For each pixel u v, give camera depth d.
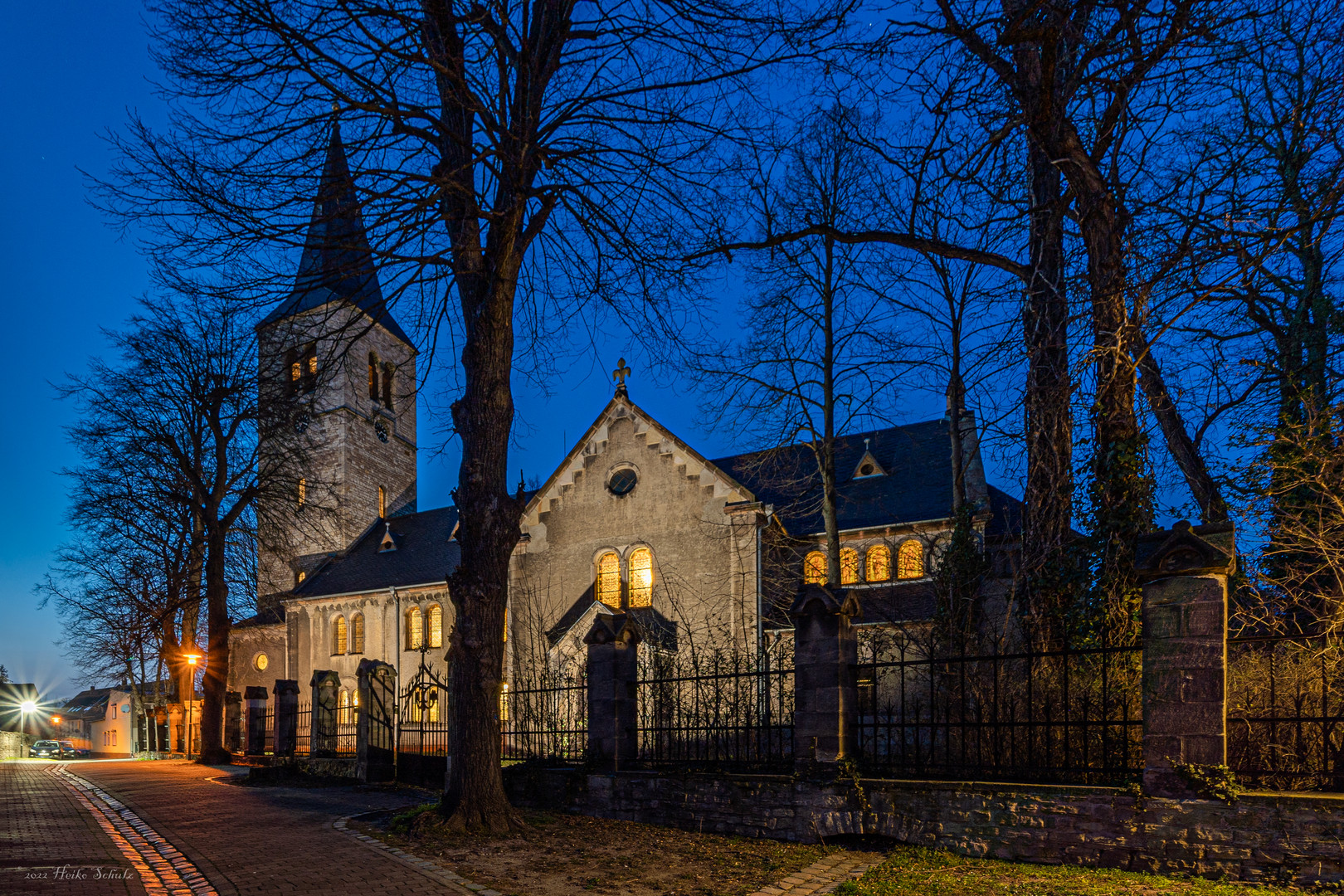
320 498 42.41
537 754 13.50
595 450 30.25
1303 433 10.66
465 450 11.55
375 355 48.03
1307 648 9.04
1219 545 7.63
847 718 9.81
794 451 28.38
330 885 7.82
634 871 8.45
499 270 11.60
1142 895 6.80
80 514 29.30
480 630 11.03
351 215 11.15
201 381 27.62
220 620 27.64
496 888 7.77
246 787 16.69
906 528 26.66
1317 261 13.70
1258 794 7.25
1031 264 13.16
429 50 11.03
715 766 10.96
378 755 16.83
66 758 53.16
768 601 26.69
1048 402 11.90
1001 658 9.06
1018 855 8.27
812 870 8.42
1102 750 9.05
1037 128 11.60
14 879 7.88
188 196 10.18
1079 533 12.14
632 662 12.42
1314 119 10.61
